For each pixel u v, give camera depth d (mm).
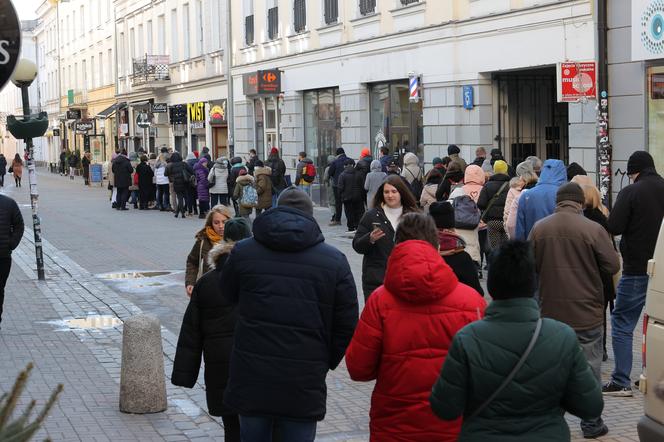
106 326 13133
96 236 25844
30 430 3764
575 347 4535
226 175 30297
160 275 18344
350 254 20297
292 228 5773
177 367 7000
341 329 5848
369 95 30141
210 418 8742
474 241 11695
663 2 17859
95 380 10078
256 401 5727
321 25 32594
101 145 68750
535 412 4520
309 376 5730
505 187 15086
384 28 28375
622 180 19484
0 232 12117
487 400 4504
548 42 21297
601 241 7934
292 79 35250
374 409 5547
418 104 27281
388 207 9352
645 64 18672
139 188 35188
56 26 85688
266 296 5758
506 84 24109
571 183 8172
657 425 6316
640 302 9000
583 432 7883
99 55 68250
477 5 23797
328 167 27000
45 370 10508
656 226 8867
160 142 52094
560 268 7957
